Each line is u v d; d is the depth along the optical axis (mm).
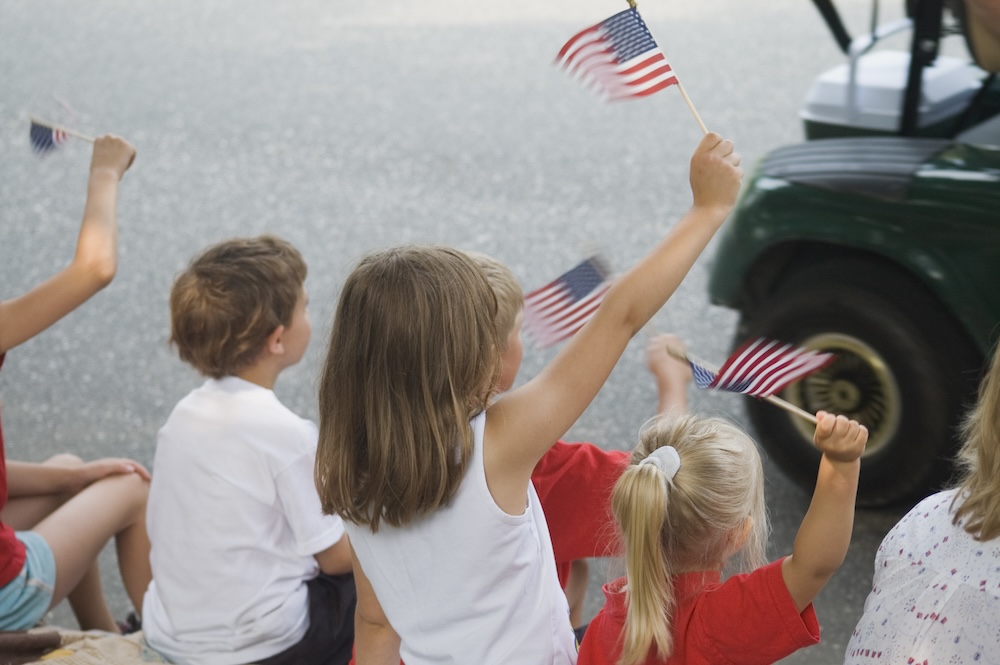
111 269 2385
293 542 2492
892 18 8453
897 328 3252
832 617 3111
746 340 3559
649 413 4250
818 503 1722
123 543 2922
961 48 5016
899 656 1634
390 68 8516
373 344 1674
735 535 1806
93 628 2953
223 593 2418
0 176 6730
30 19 9875
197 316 2461
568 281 2414
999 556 1602
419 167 6750
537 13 9719
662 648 1731
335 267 5555
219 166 6836
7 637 2453
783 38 8578
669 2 9648
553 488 2248
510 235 5816
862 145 3494
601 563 3457
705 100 7559
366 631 1977
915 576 1667
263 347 2496
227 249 2537
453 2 10148
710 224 1791
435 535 1718
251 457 2408
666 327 4785
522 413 1703
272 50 9008
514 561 1730
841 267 3381
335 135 7277
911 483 3322
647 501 1728
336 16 9898
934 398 3234
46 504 2877
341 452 1715
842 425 1684
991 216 3125
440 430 1666
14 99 8008
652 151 6828
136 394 4523
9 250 5820
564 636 1841
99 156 2570
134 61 8789
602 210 6062
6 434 4250
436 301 1672
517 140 7098
